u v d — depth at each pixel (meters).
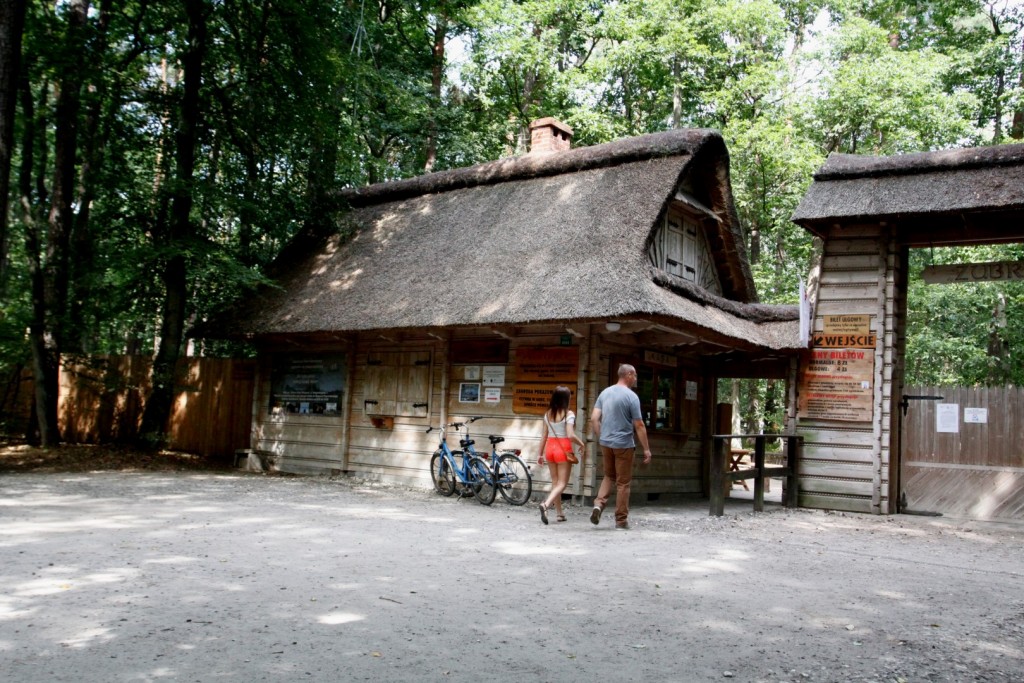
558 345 12.59
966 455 12.38
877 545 9.10
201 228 17.08
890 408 12.48
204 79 17.58
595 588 6.28
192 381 18.70
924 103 22.62
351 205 18.08
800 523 10.95
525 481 11.97
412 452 14.38
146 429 16.98
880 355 12.55
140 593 5.67
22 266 17.80
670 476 14.43
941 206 11.77
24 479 12.55
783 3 28.25
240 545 7.63
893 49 26.48
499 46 25.84
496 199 15.30
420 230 15.77
